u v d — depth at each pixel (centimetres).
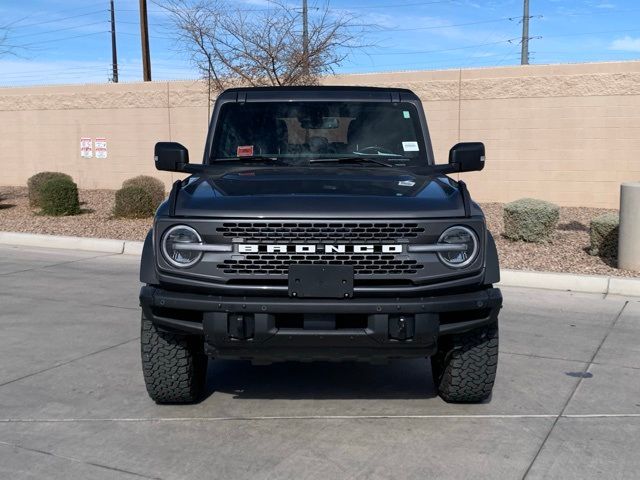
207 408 493
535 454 420
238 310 412
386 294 416
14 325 720
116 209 1534
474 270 425
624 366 594
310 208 418
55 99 2169
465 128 1688
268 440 439
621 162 1573
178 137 2008
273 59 1582
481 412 487
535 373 573
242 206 422
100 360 604
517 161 1656
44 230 1363
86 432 450
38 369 580
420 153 552
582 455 419
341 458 413
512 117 1647
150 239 453
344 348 424
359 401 509
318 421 470
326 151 554
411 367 593
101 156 2122
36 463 406
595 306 812
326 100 569
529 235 1145
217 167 524
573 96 1591
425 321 415
